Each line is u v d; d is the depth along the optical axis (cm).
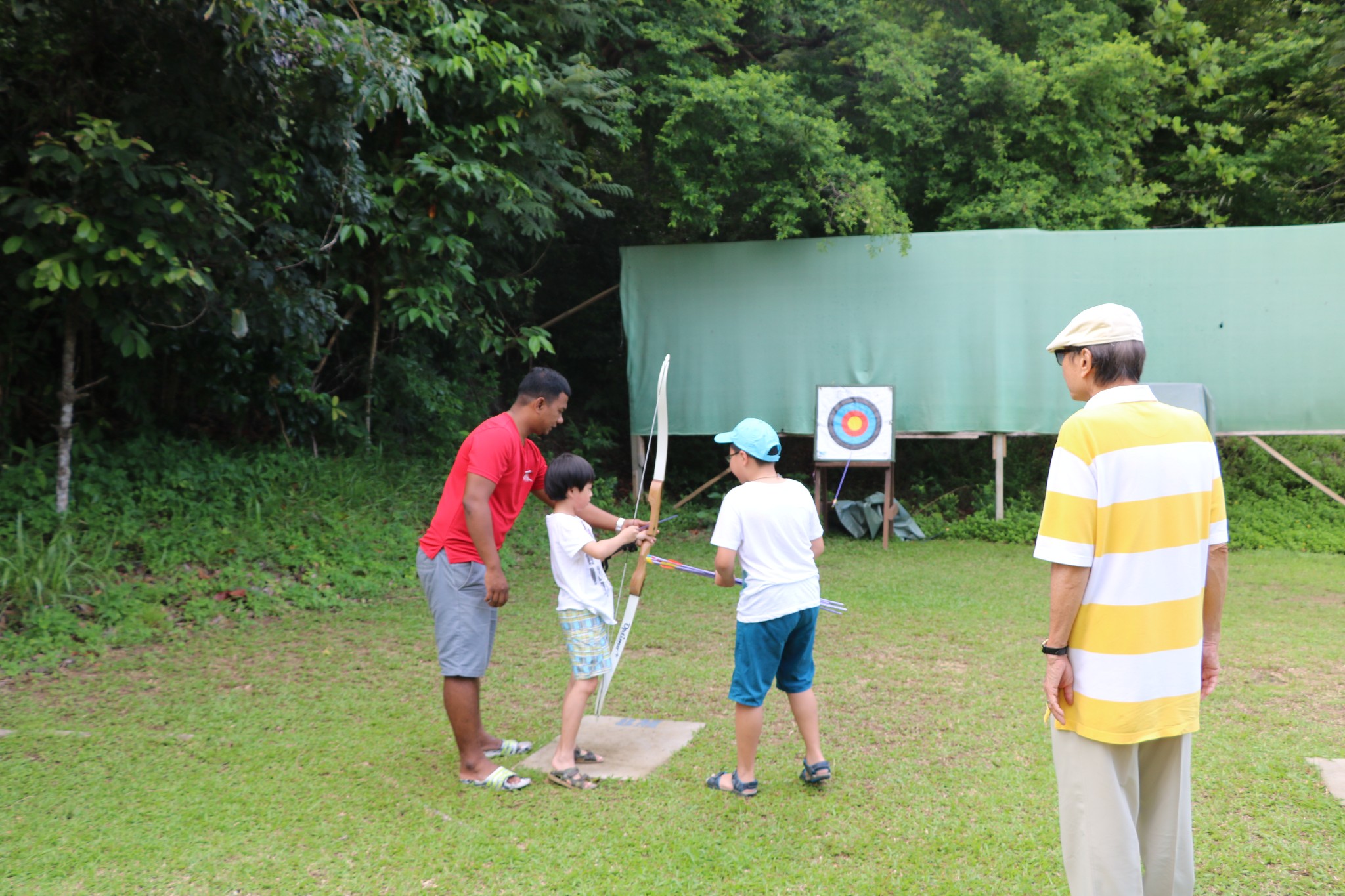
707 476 1130
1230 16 1122
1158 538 204
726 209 1012
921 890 261
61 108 552
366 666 498
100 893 264
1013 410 909
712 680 476
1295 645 522
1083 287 897
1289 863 271
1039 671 479
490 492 336
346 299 870
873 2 1011
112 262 560
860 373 939
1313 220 1125
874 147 1014
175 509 663
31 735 391
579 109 811
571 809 317
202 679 474
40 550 560
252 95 578
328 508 746
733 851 285
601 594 349
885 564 797
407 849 288
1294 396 874
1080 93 973
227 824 308
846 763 356
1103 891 205
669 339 985
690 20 965
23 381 677
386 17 703
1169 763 212
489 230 824
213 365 744
